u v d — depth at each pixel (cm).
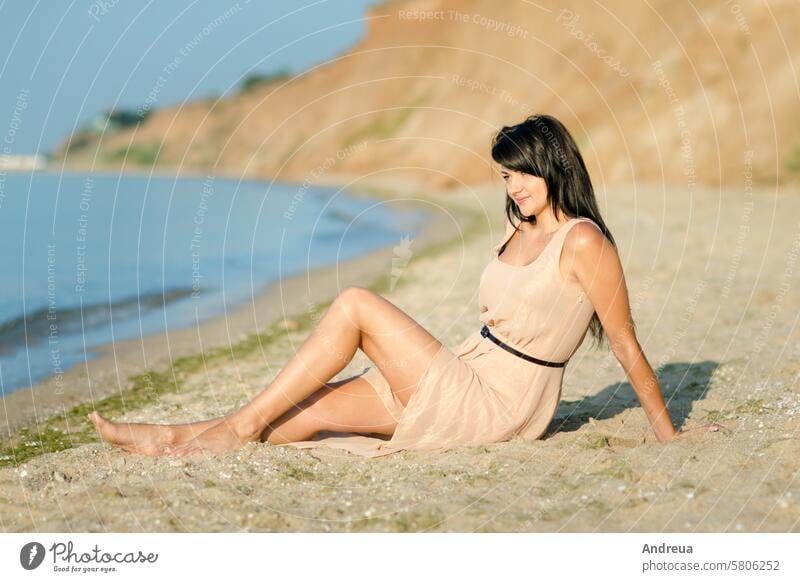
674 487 320
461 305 807
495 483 328
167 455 360
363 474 340
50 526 305
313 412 366
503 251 378
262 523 304
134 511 312
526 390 362
